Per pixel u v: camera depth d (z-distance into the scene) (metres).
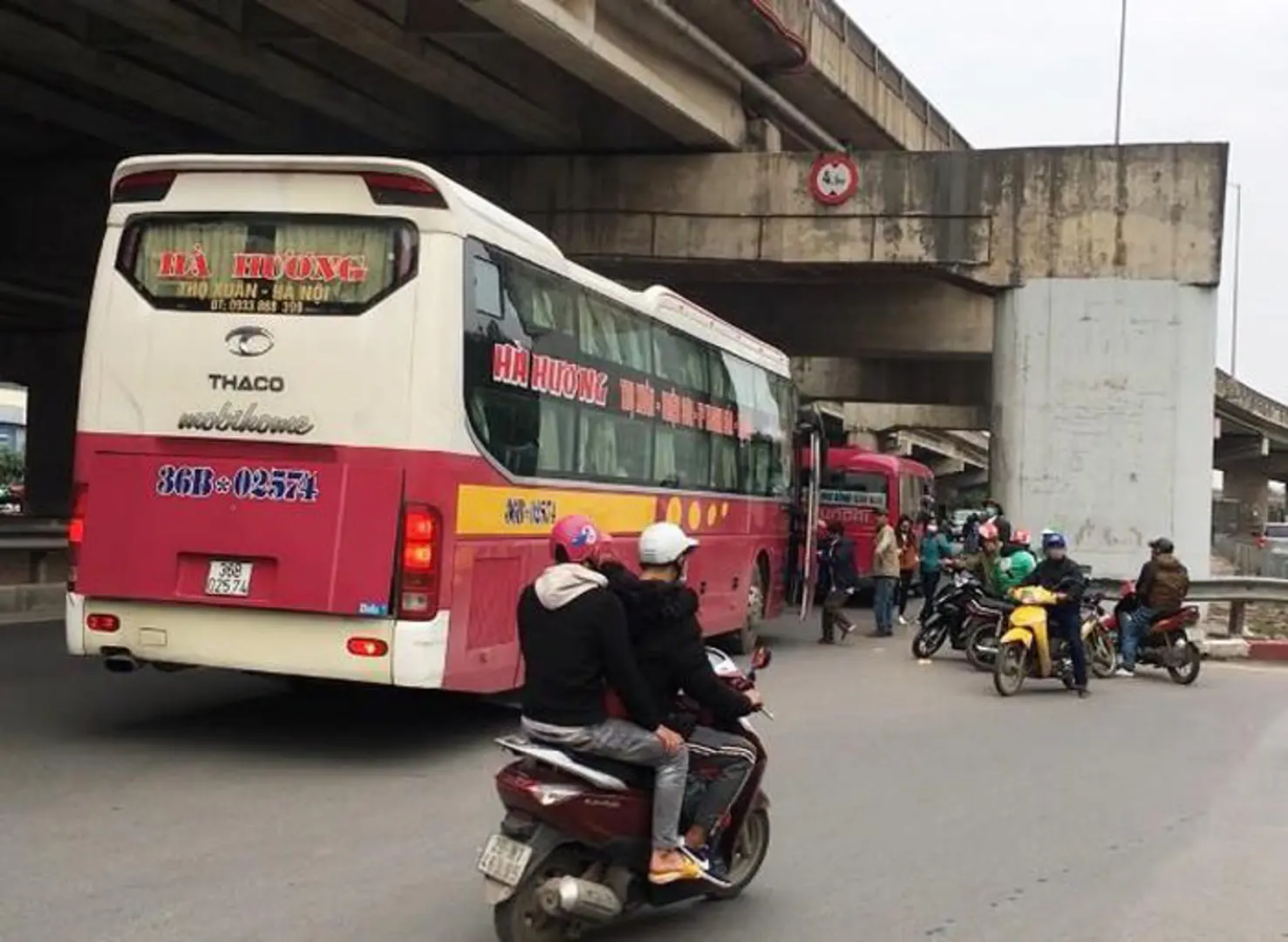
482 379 8.67
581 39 15.86
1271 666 17.05
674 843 5.21
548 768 5.00
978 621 14.82
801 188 21.25
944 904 5.95
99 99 20.05
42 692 10.53
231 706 10.27
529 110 19.52
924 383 36.41
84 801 7.24
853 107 25.80
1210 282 20.14
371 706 10.55
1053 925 5.70
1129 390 20.28
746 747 5.52
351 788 7.81
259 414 8.30
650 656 5.25
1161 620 14.62
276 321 8.35
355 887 5.86
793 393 17.27
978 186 20.77
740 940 5.38
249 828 6.82
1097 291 20.39
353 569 8.12
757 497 15.47
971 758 9.46
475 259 8.58
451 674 8.39
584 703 5.07
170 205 8.56
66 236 23.77
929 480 30.16
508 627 9.13
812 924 5.62
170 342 8.49
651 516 11.83
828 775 8.69
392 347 8.20
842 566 17.31
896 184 20.98
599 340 10.66
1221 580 18.22
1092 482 20.33
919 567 21.11
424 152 22.20
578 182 21.78
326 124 21.39
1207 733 11.00
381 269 8.29
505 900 4.85
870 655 16.06
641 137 21.61
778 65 21.97
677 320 12.59
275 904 5.59
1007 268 20.67
